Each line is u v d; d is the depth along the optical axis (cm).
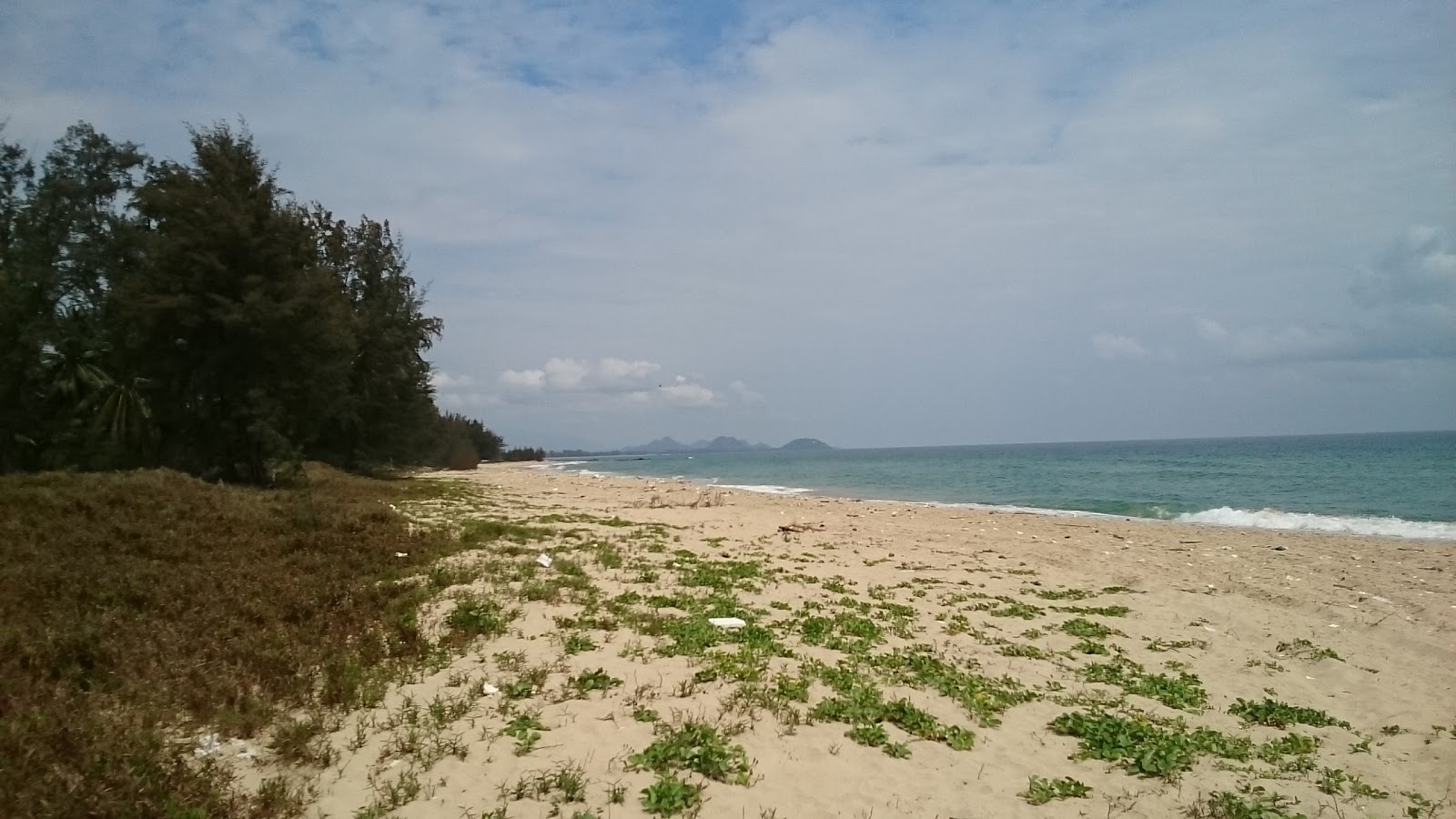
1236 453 10288
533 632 1011
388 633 969
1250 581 1734
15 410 3044
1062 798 654
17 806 535
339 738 690
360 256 4634
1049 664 1043
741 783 635
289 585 1121
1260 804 658
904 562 1842
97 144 3728
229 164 3008
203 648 866
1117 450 15250
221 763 635
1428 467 6116
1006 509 3612
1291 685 1005
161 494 1570
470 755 660
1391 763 764
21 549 1182
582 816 566
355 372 4219
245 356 2938
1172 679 1008
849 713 793
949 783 670
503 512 2539
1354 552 2202
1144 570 1862
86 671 802
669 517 2667
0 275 2973
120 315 2920
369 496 2661
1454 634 1273
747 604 1279
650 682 849
